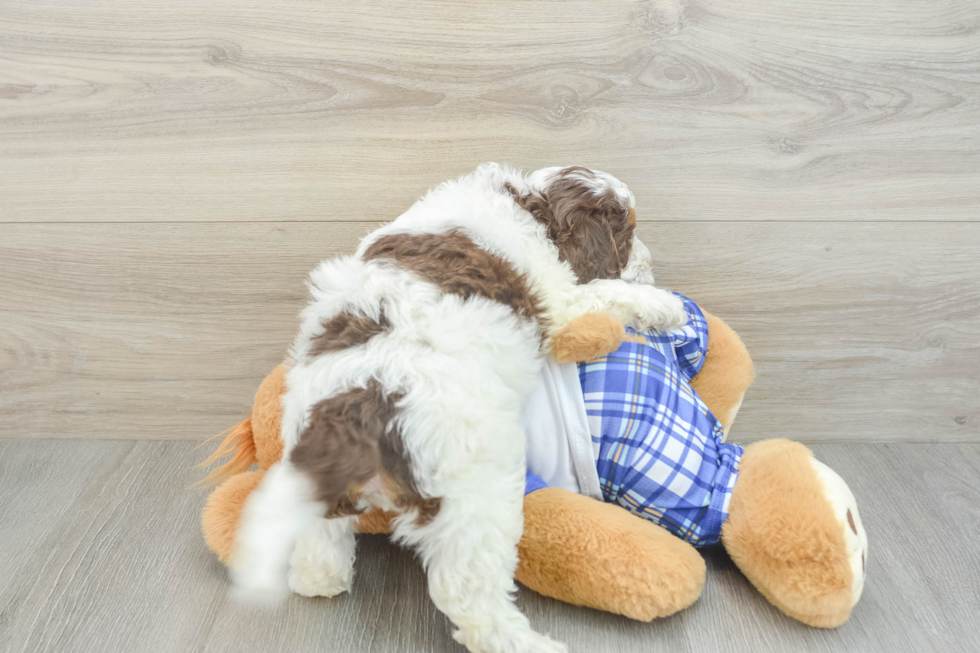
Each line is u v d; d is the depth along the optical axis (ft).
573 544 3.47
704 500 3.72
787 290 4.96
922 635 3.53
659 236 4.85
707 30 4.42
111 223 4.82
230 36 4.45
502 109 4.59
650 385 3.78
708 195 4.75
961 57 4.46
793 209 4.77
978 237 4.80
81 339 5.09
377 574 3.98
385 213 4.80
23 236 4.83
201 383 5.19
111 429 5.30
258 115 4.59
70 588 3.82
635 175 4.72
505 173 4.04
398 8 4.38
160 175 4.72
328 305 3.33
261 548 2.82
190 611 3.68
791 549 3.40
